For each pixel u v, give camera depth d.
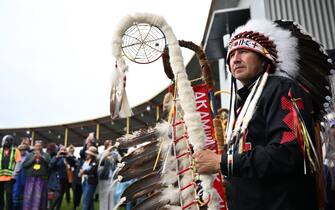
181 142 1.54
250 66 1.30
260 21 1.38
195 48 1.75
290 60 1.33
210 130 1.66
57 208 7.06
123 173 1.55
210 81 1.73
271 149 1.08
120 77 1.49
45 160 6.81
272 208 1.12
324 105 1.34
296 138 1.08
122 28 1.49
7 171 6.93
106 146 6.66
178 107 1.58
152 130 1.62
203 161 1.24
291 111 1.12
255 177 1.11
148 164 1.57
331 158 1.41
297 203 1.11
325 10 4.85
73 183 7.42
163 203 1.51
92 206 6.02
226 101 7.09
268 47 1.31
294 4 4.88
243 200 1.18
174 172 1.53
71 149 8.35
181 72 1.51
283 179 1.13
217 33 6.38
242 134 1.22
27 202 6.62
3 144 7.05
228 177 1.32
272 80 1.25
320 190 1.18
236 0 6.50
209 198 1.39
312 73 1.36
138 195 1.54
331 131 1.38
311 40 1.38
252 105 1.23
